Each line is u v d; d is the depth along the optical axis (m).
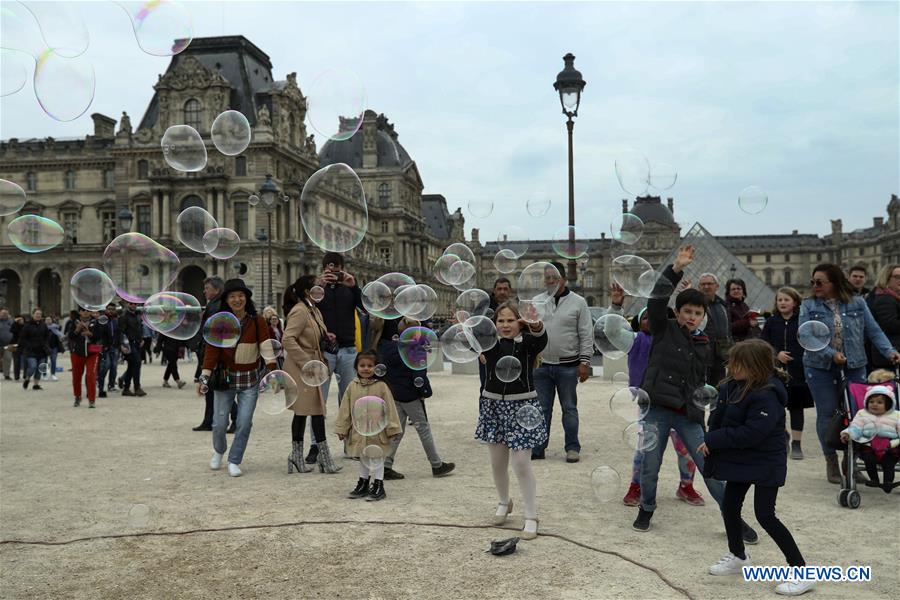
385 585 5.42
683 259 6.89
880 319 9.64
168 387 22.12
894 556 6.09
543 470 9.63
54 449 11.27
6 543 6.48
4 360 25.41
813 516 7.37
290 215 73.94
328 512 7.44
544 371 10.37
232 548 6.30
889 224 128.12
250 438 12.45
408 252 118.75
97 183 79.62
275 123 73.31
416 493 8.31
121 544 6.43
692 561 5.99
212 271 70.31
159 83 72.12
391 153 121.44
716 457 5.75
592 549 6.25
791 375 10.27
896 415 8.05
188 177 70.50
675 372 6.82
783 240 144.75
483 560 5.96
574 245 16.31
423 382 9.16
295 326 9.45
